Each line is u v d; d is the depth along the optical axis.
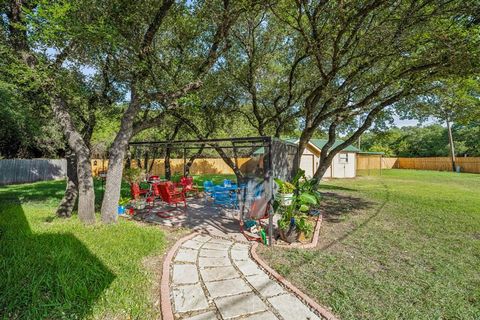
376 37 5.32
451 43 4.80
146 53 4.98
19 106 7.65
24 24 5.05
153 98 5.27
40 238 4.07
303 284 3.07
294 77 9.12
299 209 5.30
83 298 2.54
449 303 2.73
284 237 4.61
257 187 6.29
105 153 19.95
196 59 6.90
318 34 5.66
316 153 18.38
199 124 11.40
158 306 2.58
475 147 27.14
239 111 11.19
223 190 7.95
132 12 4.59
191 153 21.38
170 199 6.60
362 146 37.25
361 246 4.45
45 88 5.19
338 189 12.13
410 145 33.72
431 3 4.87
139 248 3.90
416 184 14.11
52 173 17.08
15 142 15.30
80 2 3.99
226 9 5.31
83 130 7.25
